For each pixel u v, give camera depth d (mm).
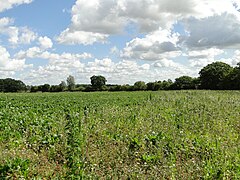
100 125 16109
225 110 22531
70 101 35562
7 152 10648
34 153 11227
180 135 13500
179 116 19281
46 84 111875
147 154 11180
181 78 104750
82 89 110375
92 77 119125
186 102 28672
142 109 24000
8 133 13906
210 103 27531
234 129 16859
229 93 50500
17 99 40406
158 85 102812
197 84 103375
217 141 12594
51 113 22109
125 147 11711
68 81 119625
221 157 10609
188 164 10047
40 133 14070
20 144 12406
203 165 9938
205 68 103562
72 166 9414
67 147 11273
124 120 17891
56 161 10555
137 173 9188
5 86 116688
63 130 14047
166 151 11320
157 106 26141
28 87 121000
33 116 19172
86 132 14203
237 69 89875
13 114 20047
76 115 19219
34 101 35781
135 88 103875
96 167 9500
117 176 8930
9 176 8781
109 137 13516
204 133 14695
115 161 10195
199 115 19578
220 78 97438
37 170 9422
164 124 16359
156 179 8852
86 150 11312
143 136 12844
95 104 30672
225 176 9133
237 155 10844
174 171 9430
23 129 14938
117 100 37031
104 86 113500
